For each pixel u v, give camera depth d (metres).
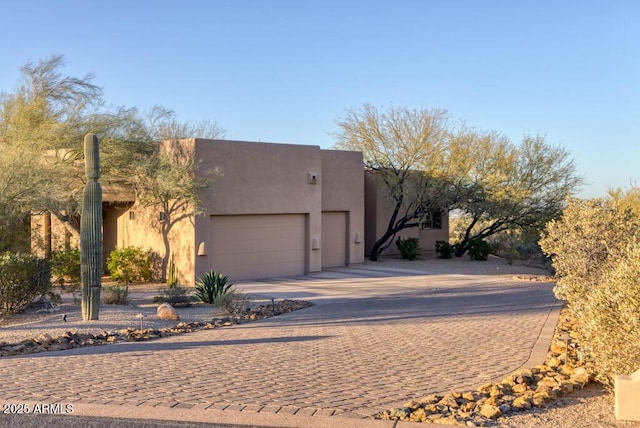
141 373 8.44
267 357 9.65
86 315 12.95
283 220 24.27
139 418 6.45
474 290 20.06
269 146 23.48
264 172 23.31
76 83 22.16
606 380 7.48
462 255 33.84
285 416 6.48
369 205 31.58
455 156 29.62
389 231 30.22
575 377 8.06
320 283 21.98
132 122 22.39
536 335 11.66
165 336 11.89
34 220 21.91
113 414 6.55
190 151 21.22
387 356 9.77
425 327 12.76
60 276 18.16
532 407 6.96
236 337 11.61
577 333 11.38
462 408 6.83
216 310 15.28
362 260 28.55
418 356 9.78
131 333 11.84
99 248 13.07
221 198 21.95
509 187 29.80
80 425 6.27
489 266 29.06
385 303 16.97
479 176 30.33
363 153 30.14
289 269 24.48
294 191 24.39
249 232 23.12
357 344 10.83
